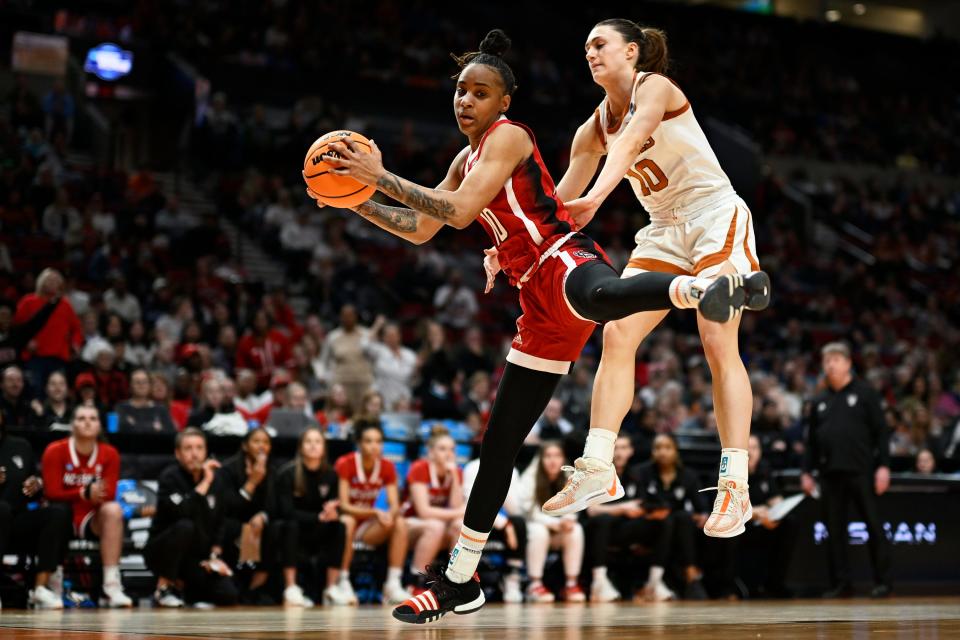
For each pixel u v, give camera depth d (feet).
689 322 52.60
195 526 21.80
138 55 63.52
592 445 11.16
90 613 17.99
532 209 10.18
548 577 26.73
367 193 9.66
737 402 11.23
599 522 25.50
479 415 30.73
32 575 21.97
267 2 69.15
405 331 45.14
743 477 11.14
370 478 24.13
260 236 50.24
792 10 99.81
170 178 57.00
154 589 23.50
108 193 48.80
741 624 12.55
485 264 11.57
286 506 23.27
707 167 11.53
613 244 57.82
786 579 27.27
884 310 62.59
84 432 21.83
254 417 29.17
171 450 24.32
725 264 11.28
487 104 10.30
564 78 78.23
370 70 69.82
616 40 11.70
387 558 24.41
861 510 26.13
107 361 28.91
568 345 10.35
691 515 26.20
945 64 97.45
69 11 64.44
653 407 33.30
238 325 38.78
